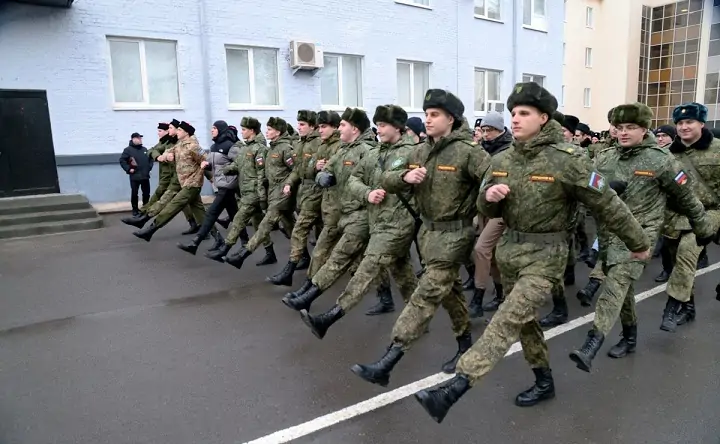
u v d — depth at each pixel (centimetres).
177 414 311
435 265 315
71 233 866
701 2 3123
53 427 298
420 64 1494
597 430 292
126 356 395
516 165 279
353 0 1316
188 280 599
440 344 416
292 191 590
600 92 3019
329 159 505
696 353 393
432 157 318
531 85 272
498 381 352
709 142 445
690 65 3225
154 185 1144
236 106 1190
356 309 503
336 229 482
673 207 379
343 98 1355
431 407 251
